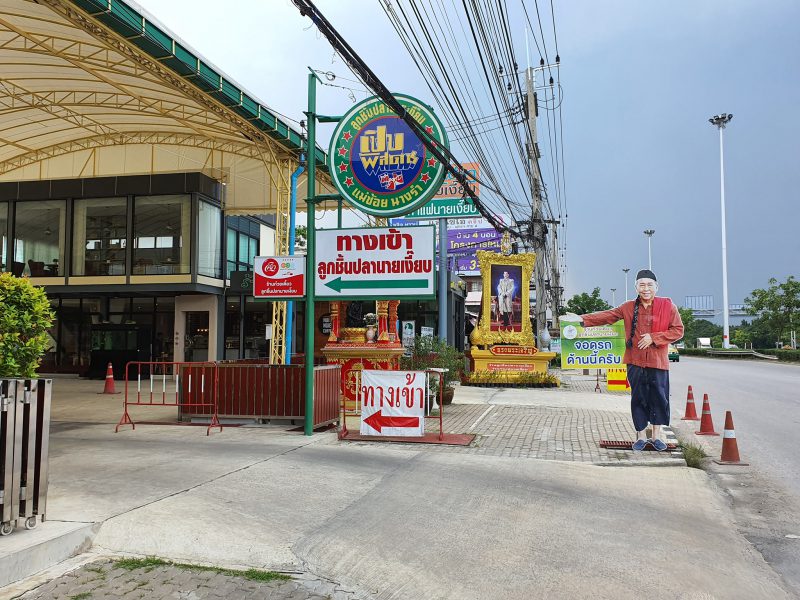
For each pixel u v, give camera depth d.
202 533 5.39
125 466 7.92
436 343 17.17
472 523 5.86
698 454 9.51
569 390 21.17
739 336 90.00
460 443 9.86
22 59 15.72
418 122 11.08
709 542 5.55
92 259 23.41
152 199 23.16
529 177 23.41
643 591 4.42
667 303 9.82
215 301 24.17
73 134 22.41
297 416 11.63
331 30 7.77
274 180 21.33
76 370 24.53
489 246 35.06
